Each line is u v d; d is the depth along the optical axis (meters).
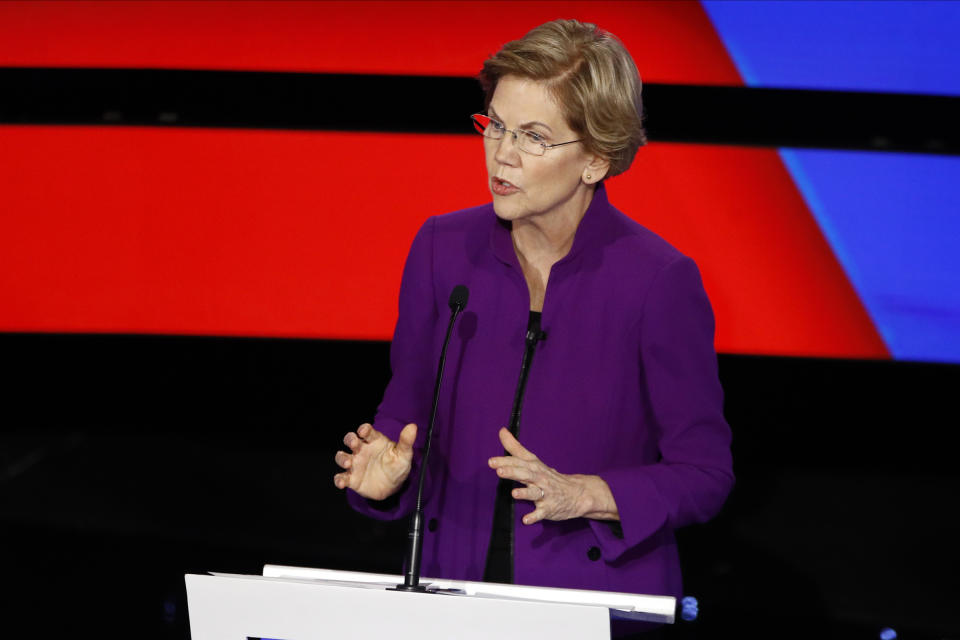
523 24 11.40
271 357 12.64
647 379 5.55
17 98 11.74
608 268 5.61
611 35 5.29
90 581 12.05
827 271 11.47
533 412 5.55
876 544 12.69
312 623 4.06
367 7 11.49
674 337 5.49
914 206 11.28
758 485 13.15
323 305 12.09
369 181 11.82
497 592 4.28
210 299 12.15
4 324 12.22
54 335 12.52
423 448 5.82
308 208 11.91
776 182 11.40
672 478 5.30
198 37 11.63
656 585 5.54
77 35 11.63
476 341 5.70
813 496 13.51
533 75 5.04
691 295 5.58
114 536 12.97
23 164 11.90
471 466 5.62
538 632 3.82
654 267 5.57
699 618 11.45
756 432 12.16
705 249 11.55
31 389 12.66
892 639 11.05
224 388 12.73
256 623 4.11
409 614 3.95
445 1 11.43
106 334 12.30
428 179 11.77
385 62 11.61
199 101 11.77
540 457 5.53
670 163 11.45
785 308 11.56
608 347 5.55
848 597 11.88
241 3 11.55
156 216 12.00
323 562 12.57
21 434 13.89
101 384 12.66
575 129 5.15
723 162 11.41
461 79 11.57
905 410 11.96
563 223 5.59
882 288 11.45
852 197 11.34
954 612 11.53
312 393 12.67
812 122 11.27
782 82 11.21
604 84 5.06
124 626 11.17
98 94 11.76
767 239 11.48
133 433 15.41
